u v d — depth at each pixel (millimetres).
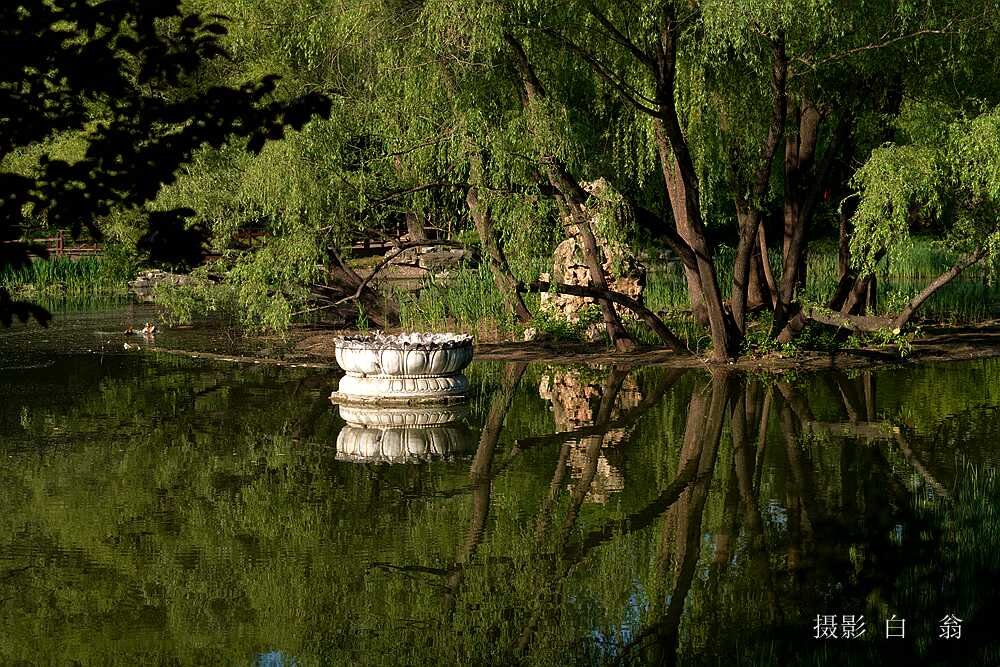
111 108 4957
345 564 9766
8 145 4621
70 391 18469
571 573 9422
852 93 19828
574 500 11672
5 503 11703
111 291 36406
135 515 11273
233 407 17016
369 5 18094
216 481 12586
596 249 21656
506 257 21734
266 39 22266
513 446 14281
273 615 8570
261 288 21047
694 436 14656
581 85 20422
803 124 21516
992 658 7176
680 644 7805
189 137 4910
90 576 9484
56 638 8148
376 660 7723
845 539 9992
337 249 23031
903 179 18188
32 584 9297
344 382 17594
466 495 11930
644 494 11836
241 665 7621
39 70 4543
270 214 21219
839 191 23719
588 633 8109
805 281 24719
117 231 21094
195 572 9586
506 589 9078
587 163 18812
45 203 4734
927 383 18391
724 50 17281
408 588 9141
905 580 8797
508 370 20500
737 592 8750
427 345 17125
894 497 11375
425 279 27891
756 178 20422
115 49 4777
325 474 12867
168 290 23641
